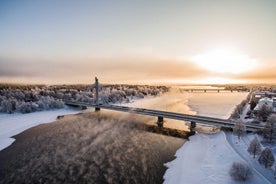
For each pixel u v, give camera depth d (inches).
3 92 5940.0
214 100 7770.7
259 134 2235.5
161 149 2223.2
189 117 3120.1
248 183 1337.4
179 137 2669.8
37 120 3715.6
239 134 2267.5
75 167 1793.8
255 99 5103.3
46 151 2174.0
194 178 1534.2
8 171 1731.1
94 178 1606.8
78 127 3238.2
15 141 2513.5
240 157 1721.2
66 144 2396.7
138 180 1571.1
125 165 1824.6
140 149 2226.9
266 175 1412.4
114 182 1546.5
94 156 2034.9
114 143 2432.3
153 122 3580.2
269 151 1512.1
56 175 1656.0
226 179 1439.5
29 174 1676.9
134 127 3225.9
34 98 5556.1
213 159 1823.3
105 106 4692.4
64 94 6540.4
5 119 3762.3
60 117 4109.3
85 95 6373.0
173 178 1578.5
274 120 2047.2
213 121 2906.0
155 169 1744.6
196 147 2230.6
